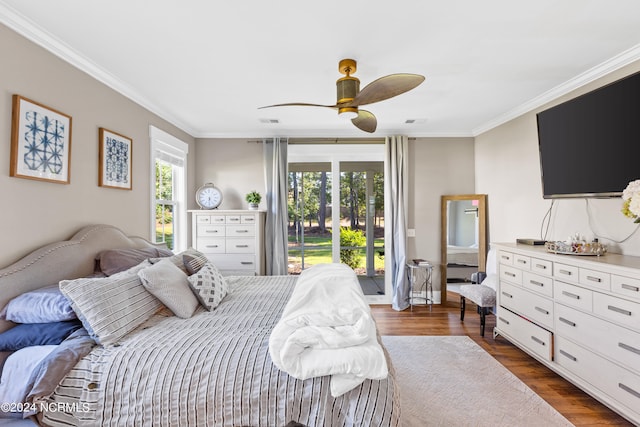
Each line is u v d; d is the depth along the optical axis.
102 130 2.54
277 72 2.57
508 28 1.96
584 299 2.11
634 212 1.87
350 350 1.38
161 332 1.73
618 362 1.87
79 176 2.31
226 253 4.06
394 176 4.46
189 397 1.37
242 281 2.99
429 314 4.11
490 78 2.72
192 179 4.43
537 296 2.57
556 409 2.07
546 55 2.32
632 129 2.07
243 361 1.44
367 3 1.71
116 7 1.73
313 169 4.68
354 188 4.69
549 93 3.03
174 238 4.04
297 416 1.34
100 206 2.54
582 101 2.43
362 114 2.62
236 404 1.36
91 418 1.38
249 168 4.57
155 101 3.24
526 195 3.50
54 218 2.09
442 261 4.57
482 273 3.97
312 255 4.68
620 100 2.13
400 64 2.44
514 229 3.72
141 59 2.35
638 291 1.75
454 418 1.97
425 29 1.97
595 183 2.35
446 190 4.62
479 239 4.34
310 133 4.51
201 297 2.13
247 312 2.07
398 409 1.36
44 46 1.99
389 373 1.45
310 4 1.72
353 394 1.34
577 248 2.36
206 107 3.43
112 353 1.50
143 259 2.46
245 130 4.41
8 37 1.77
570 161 2.56
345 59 2.35
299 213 4.68
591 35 2.05
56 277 1.96
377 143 4.59
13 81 1.80
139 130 3.11
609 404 1.93
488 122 4.10
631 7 1.76
